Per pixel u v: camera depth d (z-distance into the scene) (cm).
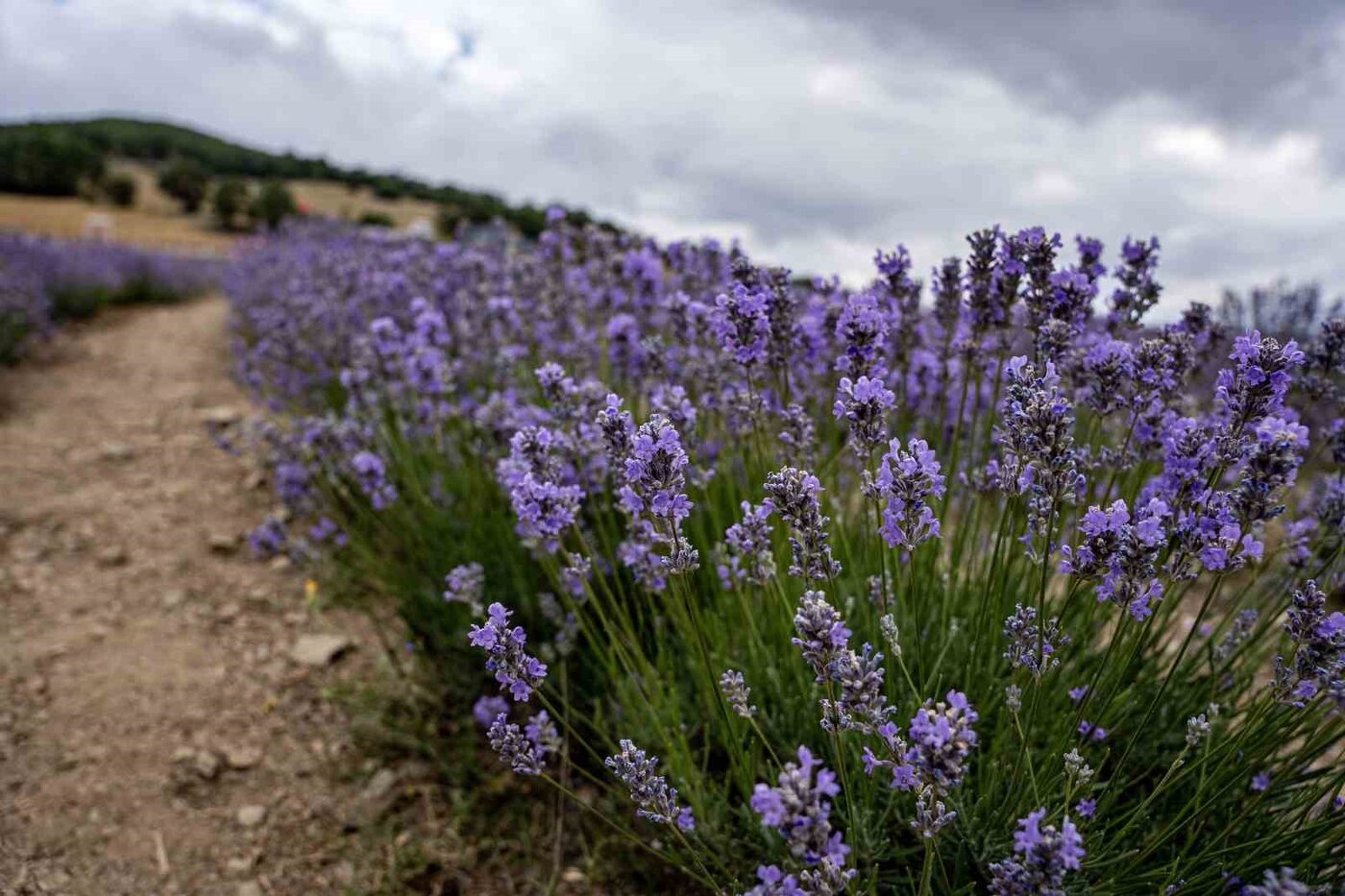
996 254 220
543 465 213
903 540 169
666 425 168
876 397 180
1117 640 170
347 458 361
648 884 236
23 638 360
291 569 435
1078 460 209
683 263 374
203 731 310
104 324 1091
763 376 268
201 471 563
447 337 361
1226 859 190
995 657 218
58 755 292
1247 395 171
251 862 254
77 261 1216
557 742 194
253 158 7438
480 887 243
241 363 616
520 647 176
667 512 172
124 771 287
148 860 253
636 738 247
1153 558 155
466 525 339
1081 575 160
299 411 519
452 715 309
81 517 480
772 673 232
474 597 249
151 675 342
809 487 164
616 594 310
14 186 4688
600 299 395
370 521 393
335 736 310
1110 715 216
